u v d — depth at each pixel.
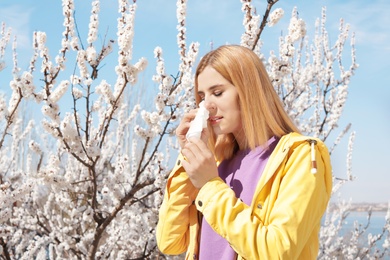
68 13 3.95
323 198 1.28
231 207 1.26
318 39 6.76
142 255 4.93
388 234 7.84
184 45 4.39
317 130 6.45
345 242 8.60
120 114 5.81
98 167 5.96
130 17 3.94
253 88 1.40
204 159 1.34
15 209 5.32
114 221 5.75
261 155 1.41
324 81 6.36
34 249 5.09
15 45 5.13
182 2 4.34
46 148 9.23
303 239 1.21
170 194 1.60
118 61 3.94
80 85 3.94
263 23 4.12
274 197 1.29
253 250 1.19
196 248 1.55
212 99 1.44
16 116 4.27
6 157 7.98
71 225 5.08
